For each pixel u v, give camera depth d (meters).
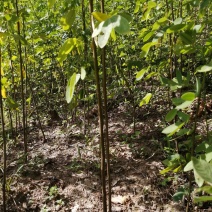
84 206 2.52
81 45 1.24
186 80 1.28
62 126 4.35
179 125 1.13
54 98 5.16
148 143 3.38
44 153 3.58
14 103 2.23
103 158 1.53
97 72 1.36
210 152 1.04
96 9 3.07
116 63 3.53
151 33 1.24
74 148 3.59
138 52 3.58
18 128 4.50
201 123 3.38
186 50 1.21
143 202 2.45
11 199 2.68
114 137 3.69
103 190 1.60
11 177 2.82
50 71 5.01
